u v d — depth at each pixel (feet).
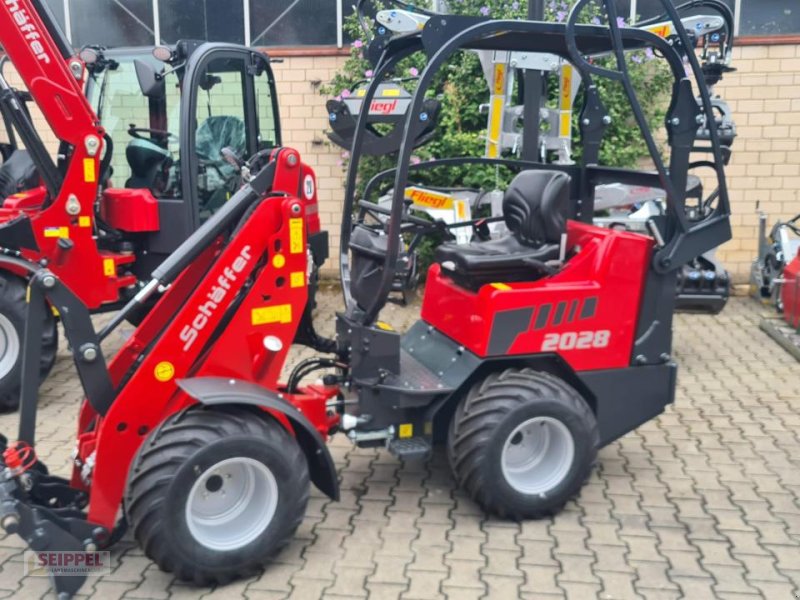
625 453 14.80
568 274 12.46
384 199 18.60
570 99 21.22
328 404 12.41
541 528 11.98
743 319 24.82
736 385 18.70
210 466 9.95
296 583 10.50
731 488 13.33
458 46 11.38
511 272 12.69
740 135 27.81
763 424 16.25
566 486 12.08
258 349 11.28
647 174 13.28
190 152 19.25
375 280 11.98
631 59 25.90
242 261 10.84
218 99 20.83
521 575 10.68
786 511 12.52
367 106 12.97
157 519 9.75
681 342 22.38
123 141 20.38
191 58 19.30
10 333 16.85
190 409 10.37
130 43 29.22
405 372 12.69
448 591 10.31
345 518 12.25
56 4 29.04
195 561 10.02
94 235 18.54
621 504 12.76
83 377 10.27
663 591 10.32
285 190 11.29
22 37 16.52
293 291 11.32
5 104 17.15
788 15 27.27
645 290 12.76
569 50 11.54
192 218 19.49
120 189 20.07
